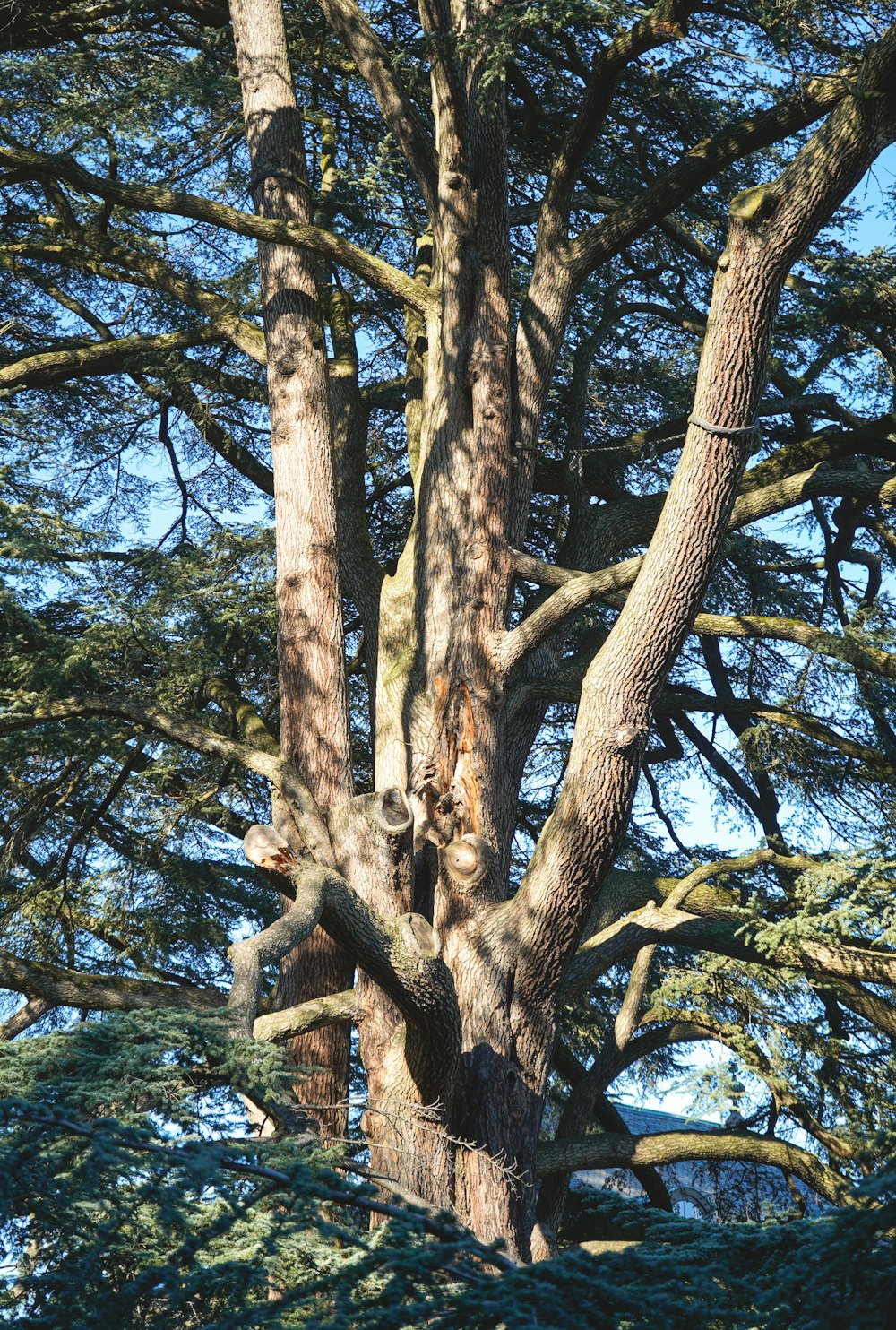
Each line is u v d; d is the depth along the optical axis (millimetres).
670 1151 11828
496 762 10289
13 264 14984
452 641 10539
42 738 12148
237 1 12539
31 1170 3518
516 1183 9094
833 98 10023
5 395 13602
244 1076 4352
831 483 11336
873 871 9836
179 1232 3902
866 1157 3426
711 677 15680
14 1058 4043
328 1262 4141
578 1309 3184
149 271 13852
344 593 13219
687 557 8539
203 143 14164
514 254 15117
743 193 8148
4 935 13961
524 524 11211
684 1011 13422
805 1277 3295
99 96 13266
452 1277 3553
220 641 13328
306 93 14914
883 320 13438
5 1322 3490
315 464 11562
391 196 13219
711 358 8281
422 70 11414
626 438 14641
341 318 14516
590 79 10688
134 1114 3713
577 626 14672
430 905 10555
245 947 6238
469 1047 9273
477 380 11070
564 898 9219
